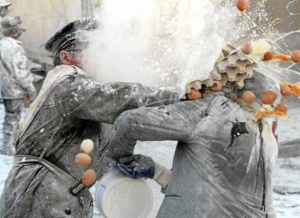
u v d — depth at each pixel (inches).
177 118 152.3
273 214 157.6
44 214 184.7
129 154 161.6
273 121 159.9
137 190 171.2
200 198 151.3
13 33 446.6
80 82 182.2
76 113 181.8
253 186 153.1
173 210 154.4
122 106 177.5
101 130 191.2
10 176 187.9
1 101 609.3
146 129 151.4
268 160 155.2
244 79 153.3
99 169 190.2
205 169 151.7
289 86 154.9
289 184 374.3
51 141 186.4
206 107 153.6
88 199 190.4
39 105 186.7
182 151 156.1
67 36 191.8
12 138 450.3
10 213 184.9
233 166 151.3
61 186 185.8
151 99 175.8
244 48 154.1
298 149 426.0
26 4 611.5
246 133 152.4
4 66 444.8
